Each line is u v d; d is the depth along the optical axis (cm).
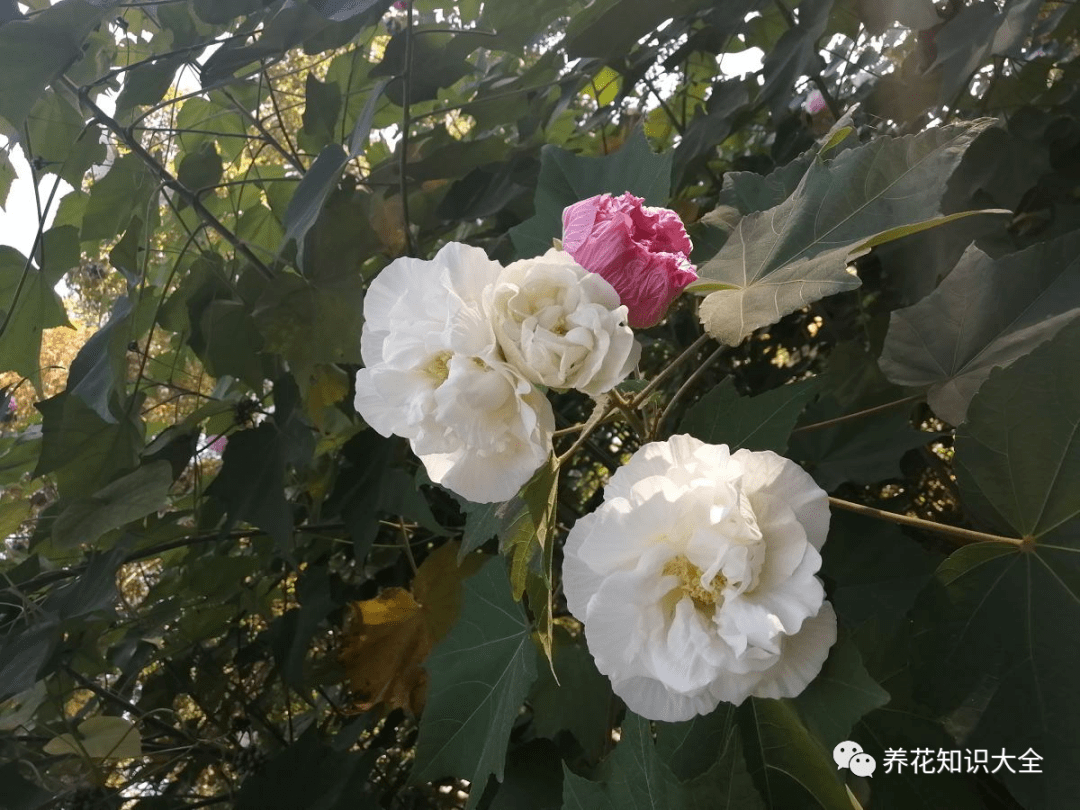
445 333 70
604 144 204
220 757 215
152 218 181
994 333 106
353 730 169
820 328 208
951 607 90
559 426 143
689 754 90
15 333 174
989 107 183
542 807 124
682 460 76
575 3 182
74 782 178
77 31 139
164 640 211
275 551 197
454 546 169
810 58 152
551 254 74
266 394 196
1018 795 83
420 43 169
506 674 117
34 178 158
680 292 83
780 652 71
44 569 192
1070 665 84
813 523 74
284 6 134
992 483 90
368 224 162
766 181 122
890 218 87
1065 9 184
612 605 72
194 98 204
